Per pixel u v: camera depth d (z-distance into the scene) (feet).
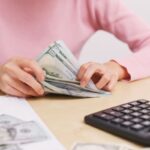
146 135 1.51
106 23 4.18
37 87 2.38
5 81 2.46
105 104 2.20
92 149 1.46
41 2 3.85
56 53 2.47
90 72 2.48
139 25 4.00
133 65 3.04
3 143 1.52
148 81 2.91
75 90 2.41
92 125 1.76
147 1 5.36
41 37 3.91
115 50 5.07
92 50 5.07
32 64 2.44
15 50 3.86
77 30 4.11
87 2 4.11
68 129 1.72
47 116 1.95
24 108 2.12
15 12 3.83
